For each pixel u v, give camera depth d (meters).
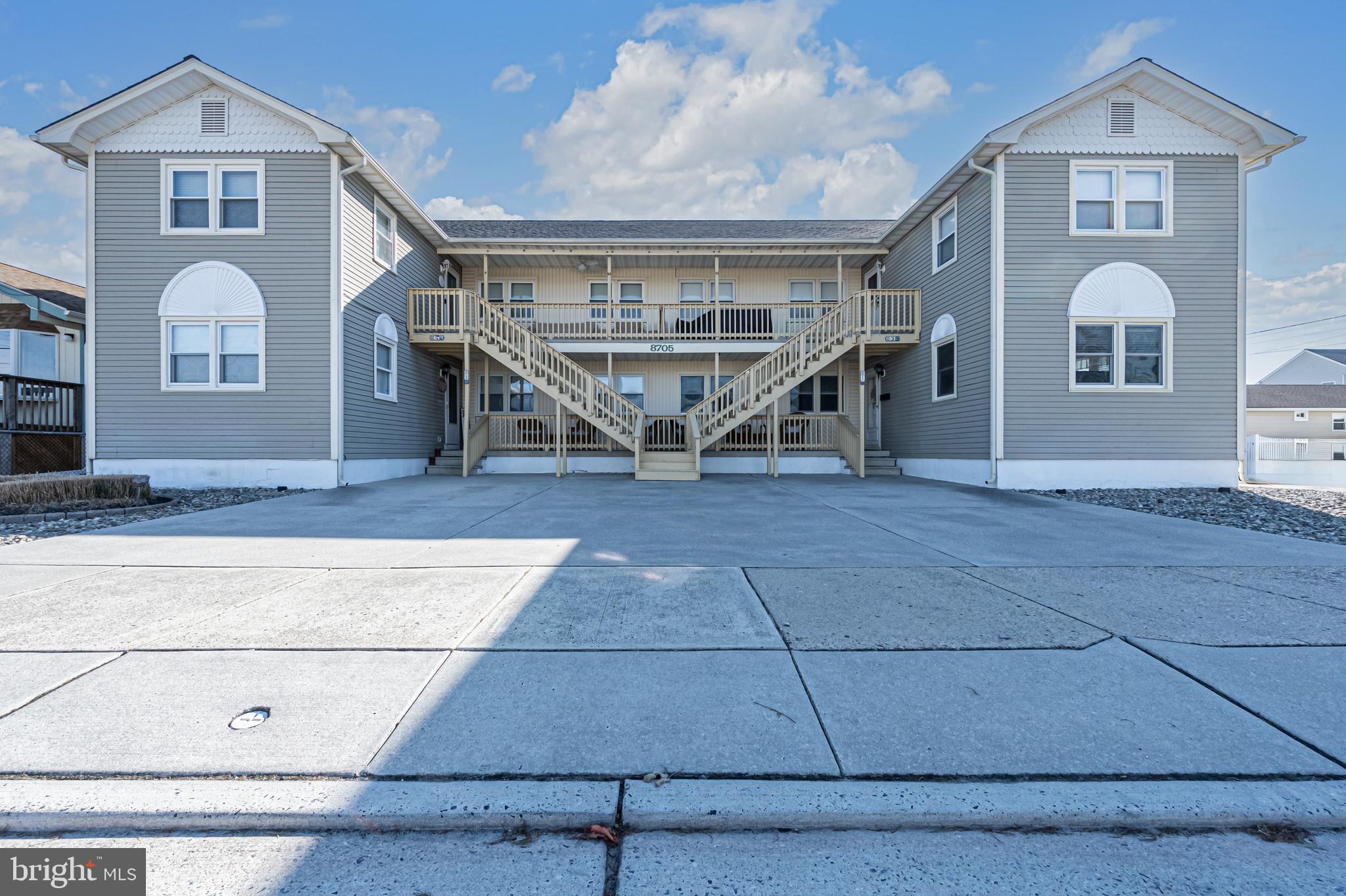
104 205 11.96
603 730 2.74
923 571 5.29
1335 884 1.96
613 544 6.45
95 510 8.34
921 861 2.08
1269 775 2.44
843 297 18.78
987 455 12.36
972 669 3.33
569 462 16.33
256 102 11.90
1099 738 2.69
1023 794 2.33
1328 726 2.78
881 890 1.94
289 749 2.58
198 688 3.10
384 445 14.00
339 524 7.71
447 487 12.20
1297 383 46.06
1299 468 21.41
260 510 9.00
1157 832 2.21
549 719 2.82
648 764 2.50
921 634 3.81
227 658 3.45
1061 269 12.08
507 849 2.13
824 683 3.17
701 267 18.73
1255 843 2.16
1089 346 12.13
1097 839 2.18
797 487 12.52
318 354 11.98
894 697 3.03
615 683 3.18
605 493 11.27
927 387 15.00
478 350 16.30
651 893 1.93
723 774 2.44
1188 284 12.09
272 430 12.00
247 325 12.05
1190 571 5.31
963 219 13.34
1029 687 3.13
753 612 4.22
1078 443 12.07
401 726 2.76
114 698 2.99
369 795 2.31
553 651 3.56
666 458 14.73
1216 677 3.24
